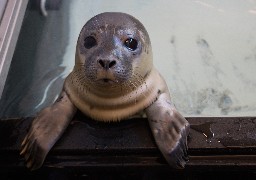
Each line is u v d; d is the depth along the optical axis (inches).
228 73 39.8
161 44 42.6
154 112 26.6
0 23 36.8
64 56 40.2
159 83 27.5
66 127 26.9
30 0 44.3
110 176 26.6
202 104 37.0
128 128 26.8
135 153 25.8
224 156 25.8
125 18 25.5
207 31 44.1
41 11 44.6
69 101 27.4
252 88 38.4
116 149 25.7
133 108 26.6
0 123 28.5
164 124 25.9
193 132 26.8
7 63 34.8
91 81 24.0
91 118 27.4
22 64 38.5
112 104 26.1
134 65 24.5
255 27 44.6
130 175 26.5
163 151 25.0
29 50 40.1
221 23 45.1
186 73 39.7
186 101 37.2
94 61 23.2
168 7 46.9
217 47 42.4
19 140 27.0
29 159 25.7
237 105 36.9
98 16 25.7
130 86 25.2
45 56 39.9
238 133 26.6
